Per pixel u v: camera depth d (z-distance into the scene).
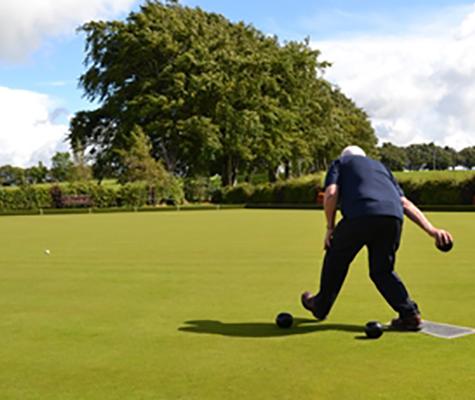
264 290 7.00
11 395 3.38
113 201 39.38
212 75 43.72
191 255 10.81
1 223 23.72
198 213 31.83
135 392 3.40
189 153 45.88
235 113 44.69
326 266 4.95
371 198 4.70
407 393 3.31
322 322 5.17
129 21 46.91
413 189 32.56
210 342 4.51
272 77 47.19
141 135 41.44
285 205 38.12
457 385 3.42
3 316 5.61
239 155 46.56
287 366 3.85
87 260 10.25
